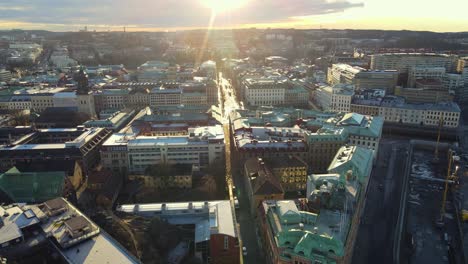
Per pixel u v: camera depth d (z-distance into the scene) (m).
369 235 171.25
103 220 155.75
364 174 188.12
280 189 181.62
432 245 167.12
